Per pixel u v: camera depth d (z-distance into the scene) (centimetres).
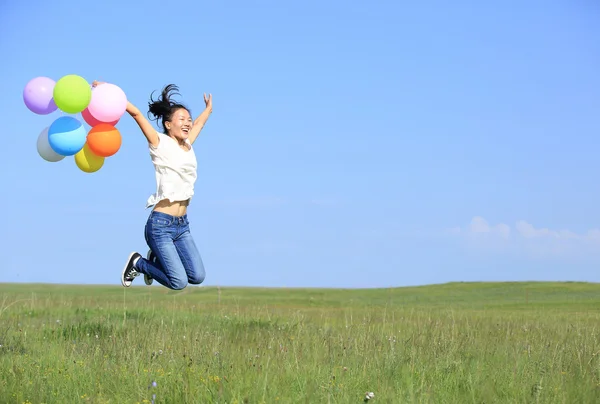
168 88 804
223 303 2673
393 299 3291
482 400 722
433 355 945
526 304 2827
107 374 793
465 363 899
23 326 1355
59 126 766
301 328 1247
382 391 718
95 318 1573
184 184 786
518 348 1033
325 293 3741
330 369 831
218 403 659
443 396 732
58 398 710
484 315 2022
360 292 3822
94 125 791
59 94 736
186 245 803
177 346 976
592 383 788
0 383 741
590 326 1522
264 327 1370
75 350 985
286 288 4250
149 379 761
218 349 948
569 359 920
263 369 802
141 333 1139
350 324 1387
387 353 920
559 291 3512
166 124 799
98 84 786
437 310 2336
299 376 783
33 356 947
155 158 776
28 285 4238
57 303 2041
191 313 1770
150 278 834
